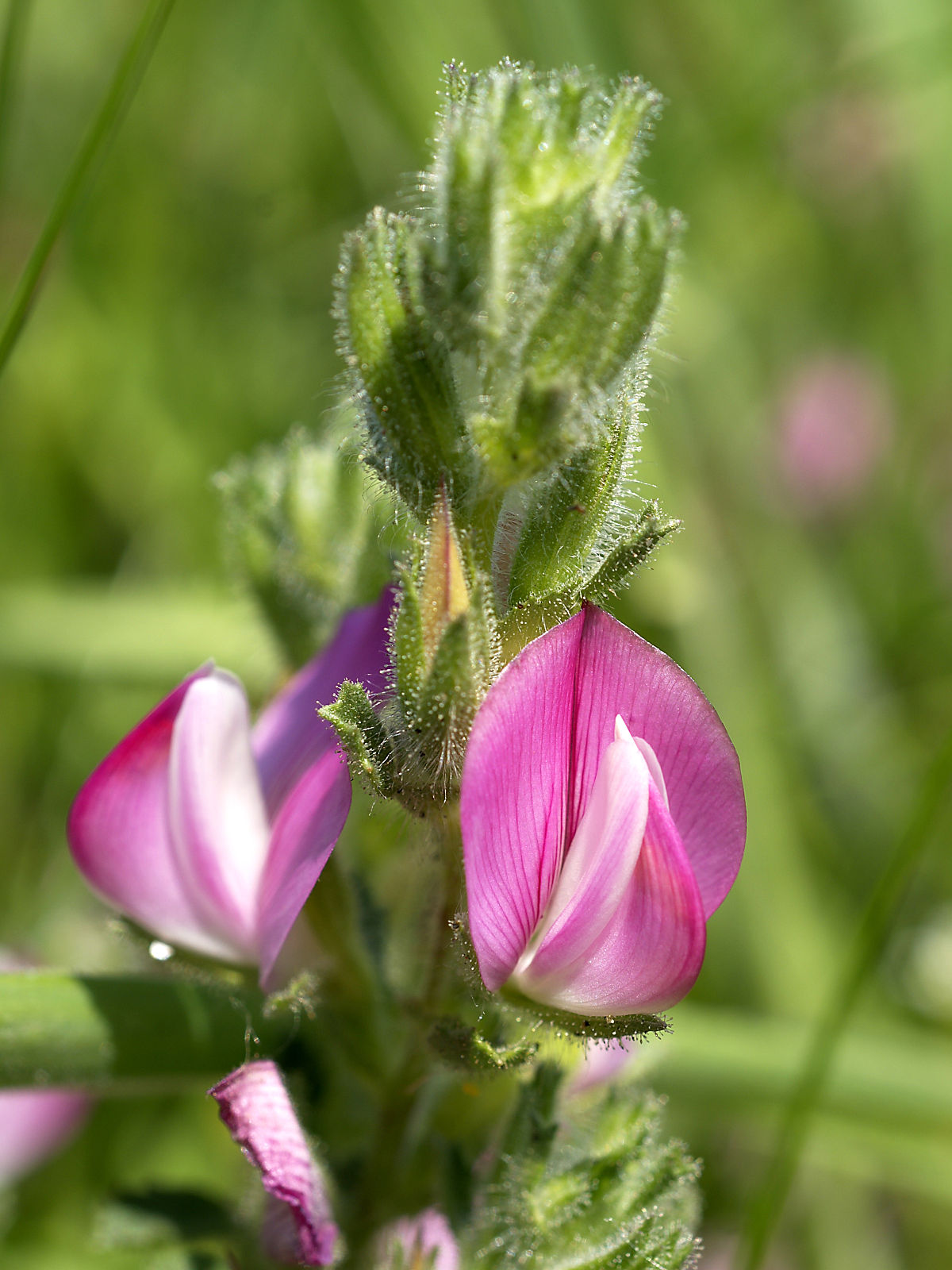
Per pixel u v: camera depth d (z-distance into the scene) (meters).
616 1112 0.15
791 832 0.24
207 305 0.30
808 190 0.33
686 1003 0.22
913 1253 0.21
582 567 0.15
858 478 0.31
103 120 0.17
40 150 0.30
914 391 0.33
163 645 0.25
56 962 0.22
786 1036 0.18
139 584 0.28
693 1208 0.15
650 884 0.14
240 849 0.15
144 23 0.17
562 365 0.14
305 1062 0.16
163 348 0.29
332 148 0.30
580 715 0.14
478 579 0.14
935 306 0.34
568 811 0.14
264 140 0.30
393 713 0.14
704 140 0.30
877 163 0.33
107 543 0.28
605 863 0.14
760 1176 0.21
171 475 0.29
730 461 0.30
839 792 0.27
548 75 0.14
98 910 0.23
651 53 0.29
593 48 0.26
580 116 0.14
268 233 0.30
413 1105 0.15
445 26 0.25
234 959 0.15
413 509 0.15
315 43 0.27
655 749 0.14
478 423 0.14
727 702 0.24
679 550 0.24
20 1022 0.15
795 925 0.23
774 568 0.29
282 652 0.17
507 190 0.14
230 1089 0.14
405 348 0.14
